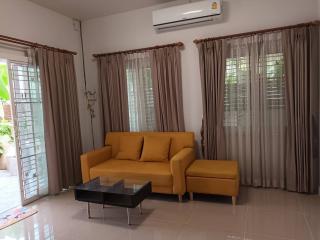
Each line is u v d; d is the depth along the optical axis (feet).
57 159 12.05
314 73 10.03
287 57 10.37
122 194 8.34
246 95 11.37
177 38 12.57
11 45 10.44
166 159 11.83
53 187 11.76
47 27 12.37
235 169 10.05
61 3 11.91
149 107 13.32
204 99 11.89
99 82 14.14
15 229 8.70
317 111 10.19
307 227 7.91
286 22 10.71
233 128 11.75
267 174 11.30
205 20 11.52
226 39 11.34
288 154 10.68
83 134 14.65
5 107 17.90
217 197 10.70
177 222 8.66
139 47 13.44
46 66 11.62
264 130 11.14
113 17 13.87
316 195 10.36
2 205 11.00
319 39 9.98
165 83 12.57
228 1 11.49
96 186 9.21
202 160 11.69
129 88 13.61
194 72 12.37
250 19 11.23
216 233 7.84
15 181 15.01
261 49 10.93
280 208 9.30
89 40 14.58
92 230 8.42
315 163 10.39
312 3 10.32
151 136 12.52
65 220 9.25
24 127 10.91
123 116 13.70
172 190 10.17
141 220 8.94
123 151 12.65
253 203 9.85
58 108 12.28
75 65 14.17
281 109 10.82
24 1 11.14
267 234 7.64
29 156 11.12
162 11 11.87
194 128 12.67
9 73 10.32
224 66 11.39
